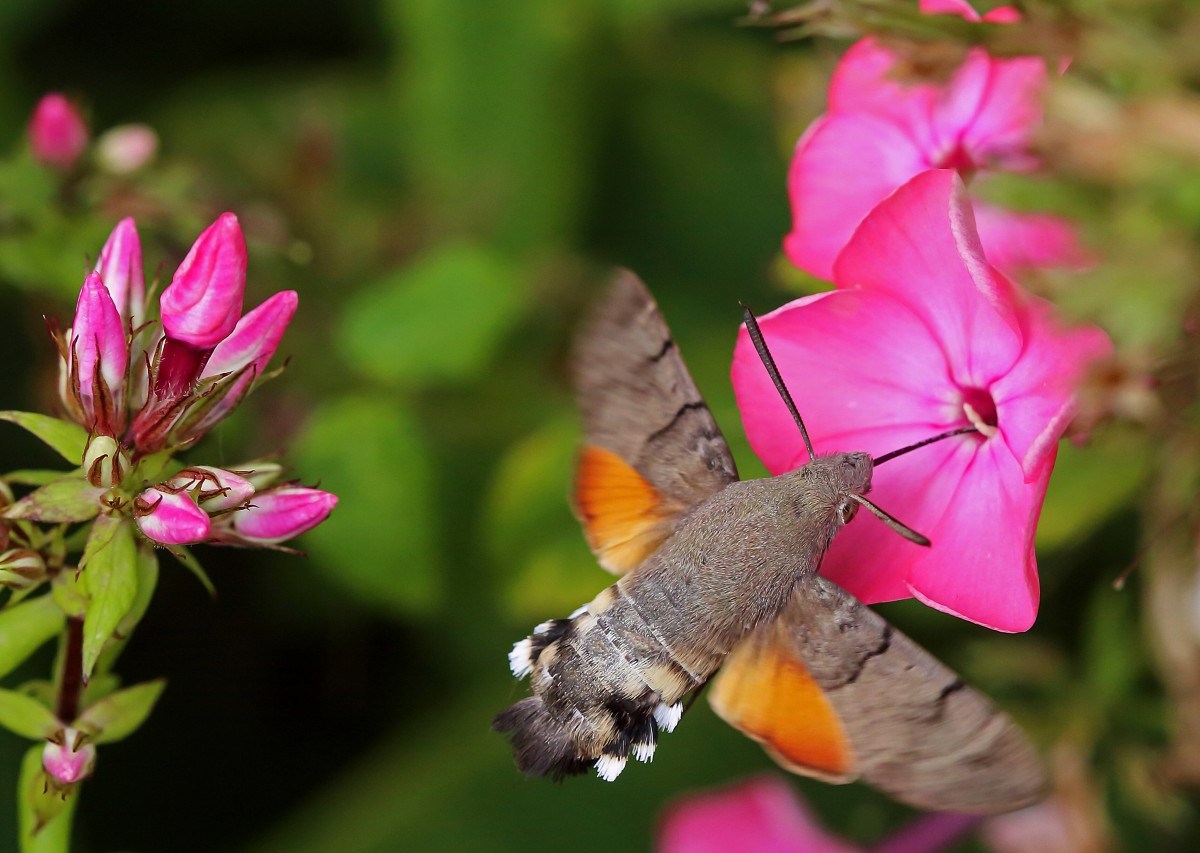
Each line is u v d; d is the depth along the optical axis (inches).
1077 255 14.5
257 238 17.7
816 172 15.4
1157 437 14.6
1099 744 16.5
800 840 17.0
